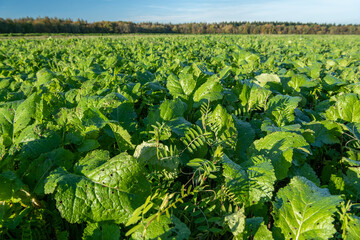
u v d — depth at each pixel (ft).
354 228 4.88
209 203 6.01
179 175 7.50
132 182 5.11
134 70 20.89
